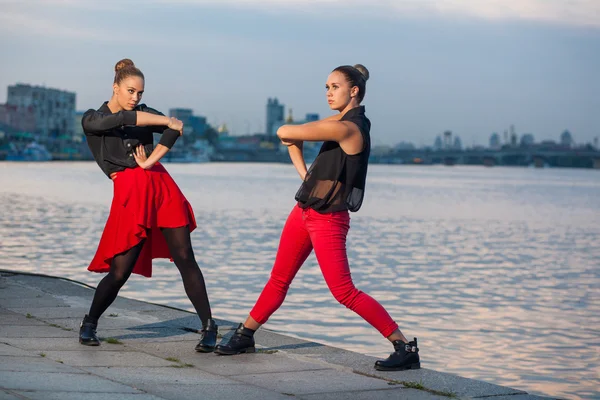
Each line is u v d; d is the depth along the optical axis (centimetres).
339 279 575
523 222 5288
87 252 2578
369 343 1250
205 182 11850
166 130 606
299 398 496
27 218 4181
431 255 2955
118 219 607
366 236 3784
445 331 1457
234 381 530
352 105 585
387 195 9469
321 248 576
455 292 2000
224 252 2755
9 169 15950
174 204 614
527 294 1998
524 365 1197
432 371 582
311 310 1555
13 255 2461
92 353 588
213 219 4559
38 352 574
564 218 5900
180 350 621
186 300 1599
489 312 1692
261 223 4272
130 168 608
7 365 512
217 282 1988
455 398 512
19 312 748
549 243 3694
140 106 629
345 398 501
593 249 3406
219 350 610
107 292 612
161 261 2242
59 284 918
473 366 1185
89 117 607
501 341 1375
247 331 620
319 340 1274
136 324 721
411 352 586
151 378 520
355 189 579
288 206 6038
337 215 575
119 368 543
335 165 570
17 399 426
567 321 1595
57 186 8588
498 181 19375
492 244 3544
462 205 7500
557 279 2338
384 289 2027
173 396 477
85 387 471
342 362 604
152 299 1611
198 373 548
